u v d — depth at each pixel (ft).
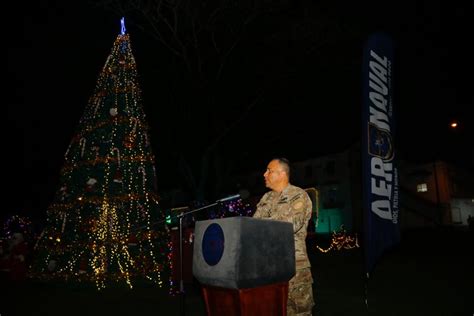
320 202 119.75
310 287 10.38
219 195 71.97
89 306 20.81
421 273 32.07
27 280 29.01
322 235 100.48
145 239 27.32
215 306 8.07
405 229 115.03
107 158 28.14
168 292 24.21
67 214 28.07
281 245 8.24
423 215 125.08
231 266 7.45
